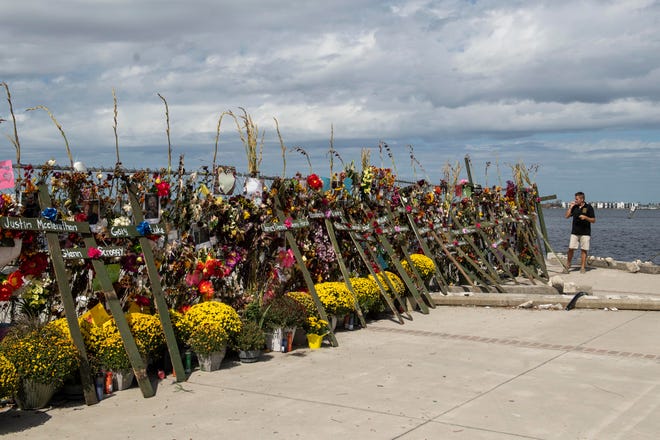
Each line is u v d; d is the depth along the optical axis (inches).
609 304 499.5
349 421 250.2
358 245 466.0
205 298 350.0
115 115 311.4
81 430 239.5
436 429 241.9
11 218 260.8
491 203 688.4
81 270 306.7
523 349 371.6
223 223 376.2
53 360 257.1
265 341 354.6
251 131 403.2
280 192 414.0
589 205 759.7
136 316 304.3
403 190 575.8
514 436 235.8
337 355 356.2
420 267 533.6
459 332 419.8
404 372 321.1
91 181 304.5
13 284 276.8
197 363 335.9
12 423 246.2
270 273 406.0
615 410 265.1
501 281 631.2
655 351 367.2
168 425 245.4
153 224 321.1
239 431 239.5
